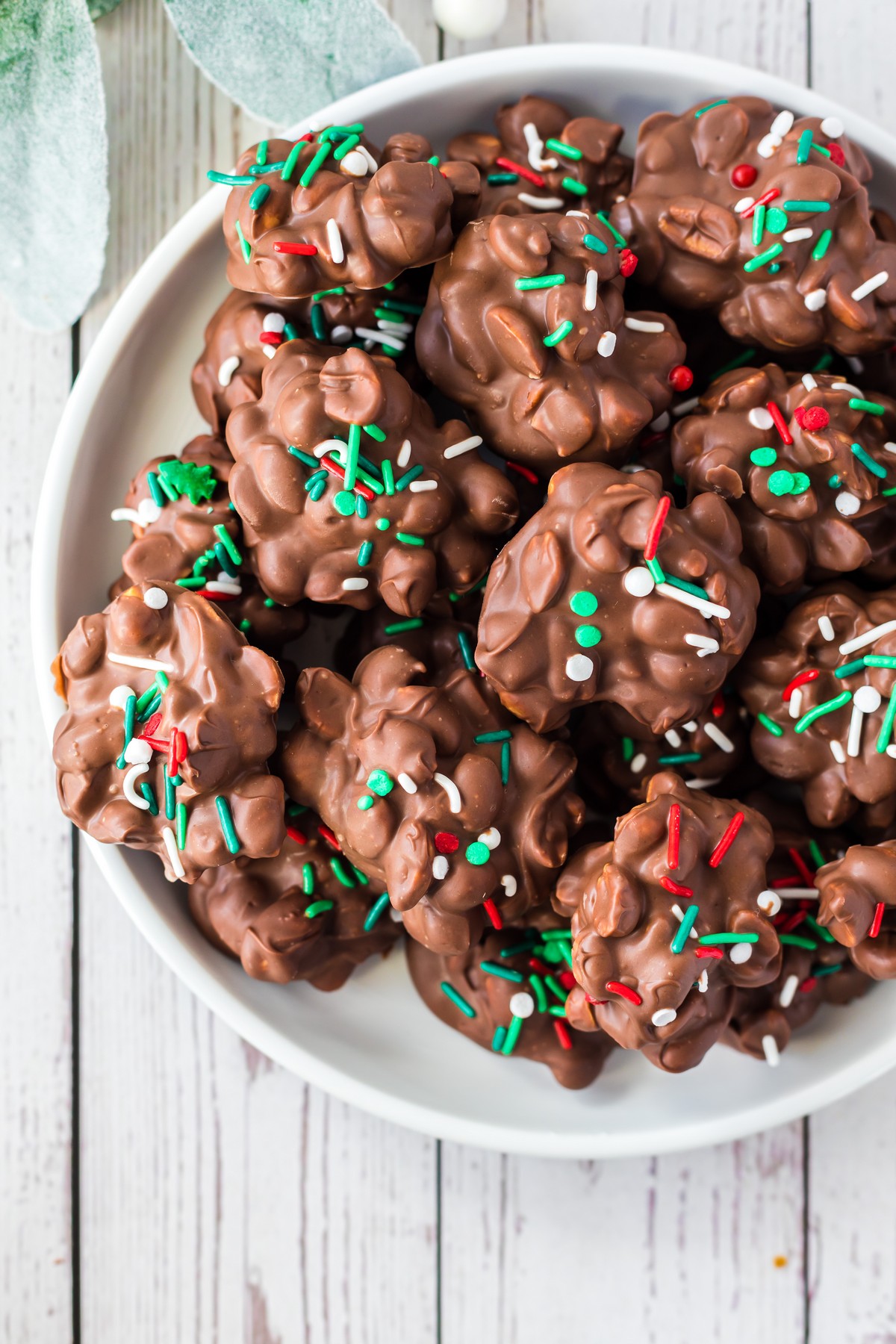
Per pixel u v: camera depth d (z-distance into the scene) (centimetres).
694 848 40
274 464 40
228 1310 46
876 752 41
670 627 39
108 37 46
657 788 41
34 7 43
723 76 42
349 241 39
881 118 45
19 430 46
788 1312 45
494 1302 46
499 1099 43
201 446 42
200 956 43
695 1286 45
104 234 45
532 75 42
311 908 42
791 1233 45
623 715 42
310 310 42
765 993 42
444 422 43
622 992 39
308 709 41
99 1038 46
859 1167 45
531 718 40
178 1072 46
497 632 39
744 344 42
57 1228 46
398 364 42
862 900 40
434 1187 46
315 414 40
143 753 40
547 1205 46
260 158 40
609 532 39
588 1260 46
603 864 40
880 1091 45
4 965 46
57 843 46
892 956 41
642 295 43
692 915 39
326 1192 46
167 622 40
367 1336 46
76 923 46
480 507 40
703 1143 42
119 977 46
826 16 45
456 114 43
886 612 41
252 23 43
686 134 42
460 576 41
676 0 45
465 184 41
